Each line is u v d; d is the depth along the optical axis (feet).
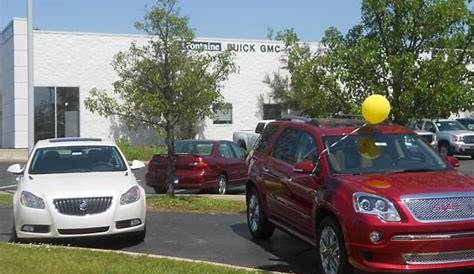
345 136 29.04
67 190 32.60
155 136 116.06
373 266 23.58
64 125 112.16
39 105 111.04
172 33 48.65
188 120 49.44
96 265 27.14
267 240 35.58
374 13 37.42
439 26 36.17
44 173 35.99
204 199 50.72
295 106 118.83
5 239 36.04
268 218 33.81
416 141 29.71
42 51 110.73
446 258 23.49
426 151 29.22
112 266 27.02
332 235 25.91
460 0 36.09
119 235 34.32
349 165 27.76
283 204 31.32
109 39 113.80
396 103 36.86
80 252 30.01
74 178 34.55
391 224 23.26
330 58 38.55
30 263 27.32
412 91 36.14
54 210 32.07
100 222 32.19
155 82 47.42
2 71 120.47
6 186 67.51
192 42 50.06
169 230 39.04
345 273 24.89
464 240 23.47
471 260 23.67
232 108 120.88
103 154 37.96
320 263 26.86
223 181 58.44
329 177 26.99
